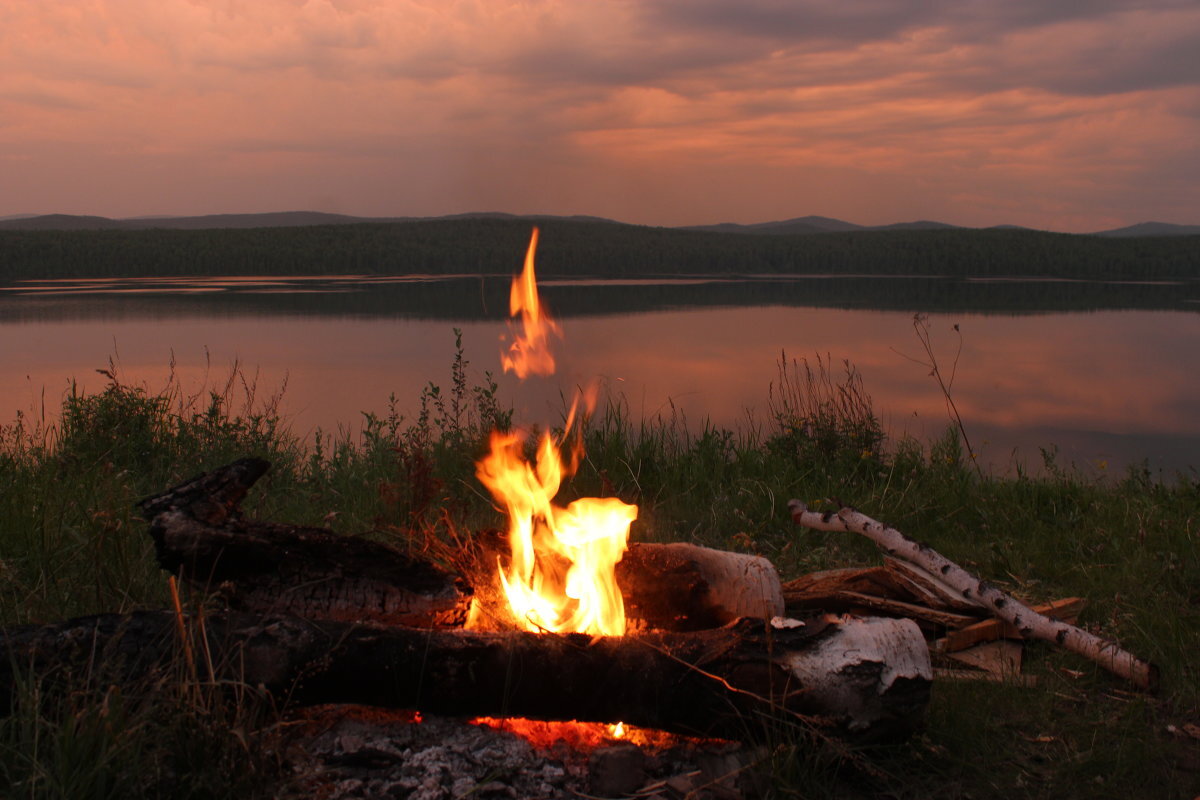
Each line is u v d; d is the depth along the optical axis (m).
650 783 2.62
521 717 2.75
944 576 3.98
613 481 6.52
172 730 2.37
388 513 4.89
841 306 45.38
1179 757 3.00
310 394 15.34
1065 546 5.30
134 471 6.10
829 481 6.65
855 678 2.70
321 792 2.45
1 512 4.42
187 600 3.29
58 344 23.73
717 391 16.30
